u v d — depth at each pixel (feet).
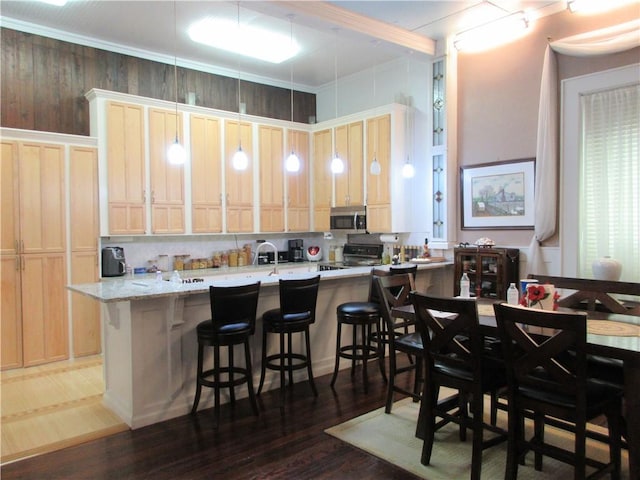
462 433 9.69
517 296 9.84
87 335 15.87
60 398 12.21
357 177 19.84
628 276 13.23
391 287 12.59
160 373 10.82
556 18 14.61
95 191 15.98
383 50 18.39
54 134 15.16
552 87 14.58
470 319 7.91
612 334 7.74
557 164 14.61
